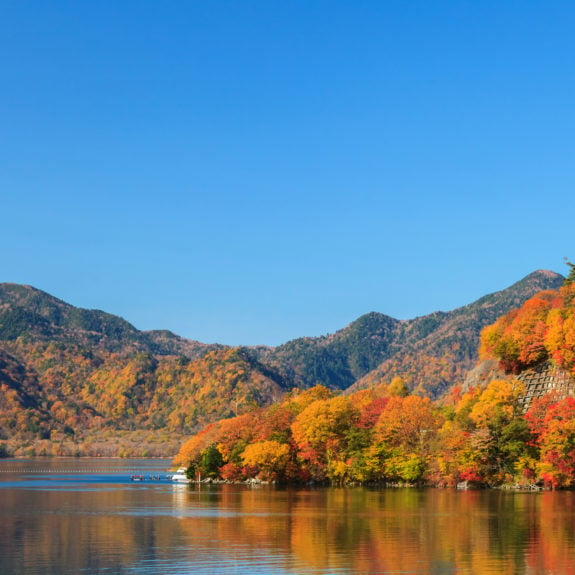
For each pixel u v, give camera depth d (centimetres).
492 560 6431
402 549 7044
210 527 8881
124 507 11862
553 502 11581
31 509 11606
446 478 15425
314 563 6362
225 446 19250
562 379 16538
